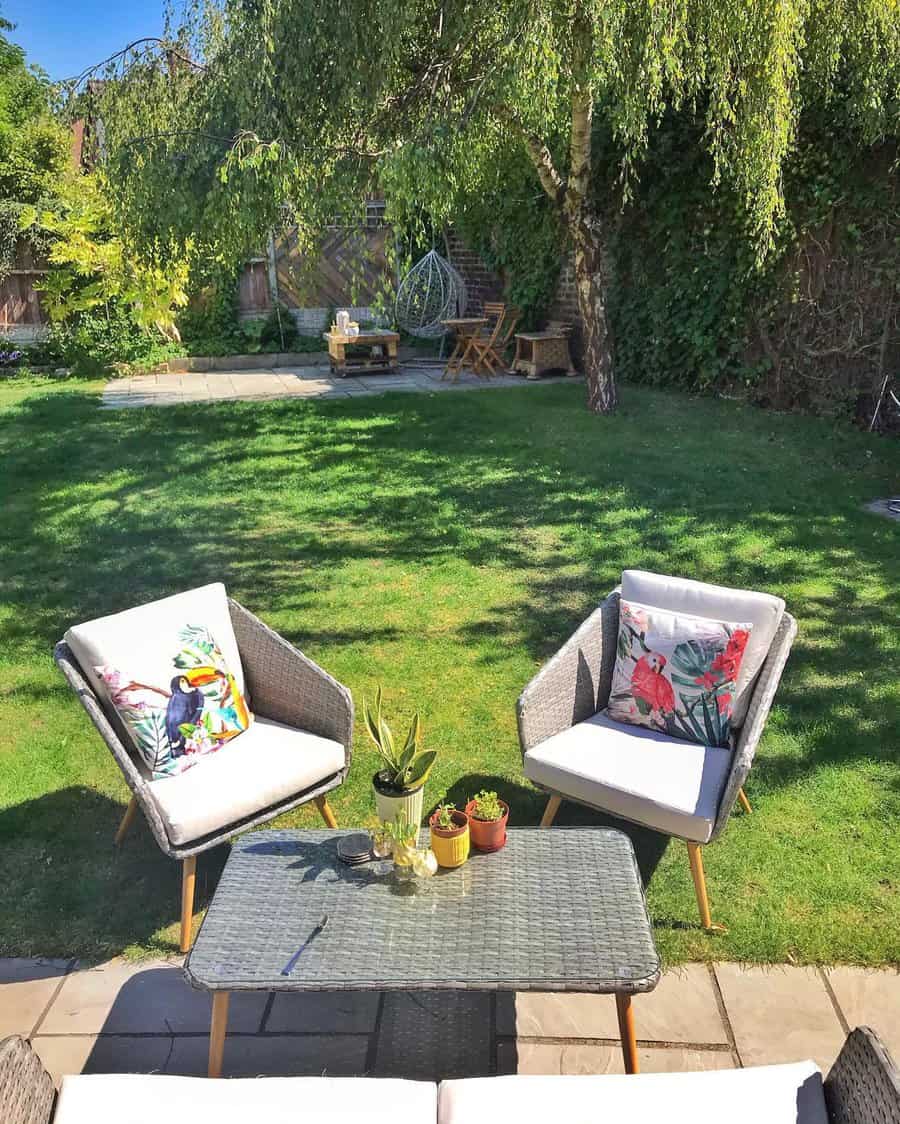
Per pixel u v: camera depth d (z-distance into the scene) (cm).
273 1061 249
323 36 709
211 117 769
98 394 1221
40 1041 257
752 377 1035
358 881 248
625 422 970
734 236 1005
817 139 912
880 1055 162
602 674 359
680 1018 262
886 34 766
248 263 1508
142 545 651
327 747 327
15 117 1546
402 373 1369
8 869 331
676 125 1033
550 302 1359
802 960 282
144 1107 179
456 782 376
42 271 1420
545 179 942
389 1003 268
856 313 925
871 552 598
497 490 750
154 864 334
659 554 604
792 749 389
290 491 768
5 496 767
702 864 314
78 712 439
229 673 342
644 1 681
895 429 898
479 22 730
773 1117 174
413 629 512
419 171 694
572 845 263
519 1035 257
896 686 436
